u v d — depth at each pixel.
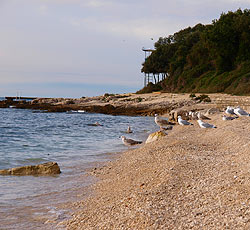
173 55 89.69
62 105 73.06
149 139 19.23
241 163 9.86
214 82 61.88
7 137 26.00
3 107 76.19
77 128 33.00
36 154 17.94
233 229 5.73
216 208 6.71
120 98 76.19
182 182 8.70
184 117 29.59
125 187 9.70
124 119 43.78
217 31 64.69
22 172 12.97
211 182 8.37
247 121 19.53
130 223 6.73
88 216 7.88
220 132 16.64
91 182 11.50
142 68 96.50
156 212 6.94
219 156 11.71
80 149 19.50
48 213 8.58
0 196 10.10
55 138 25.19
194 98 52.28
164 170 10.05
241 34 62.47
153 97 66.38
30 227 7.68
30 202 9.52
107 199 9.00
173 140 16.38
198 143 15.08
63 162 15.42
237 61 62.19
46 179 12.15
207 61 72.38
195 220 6.33
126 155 15.96
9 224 7.88
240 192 7.32
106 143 21.86
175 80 78.88
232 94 53.22
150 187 8.84
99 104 69.12
